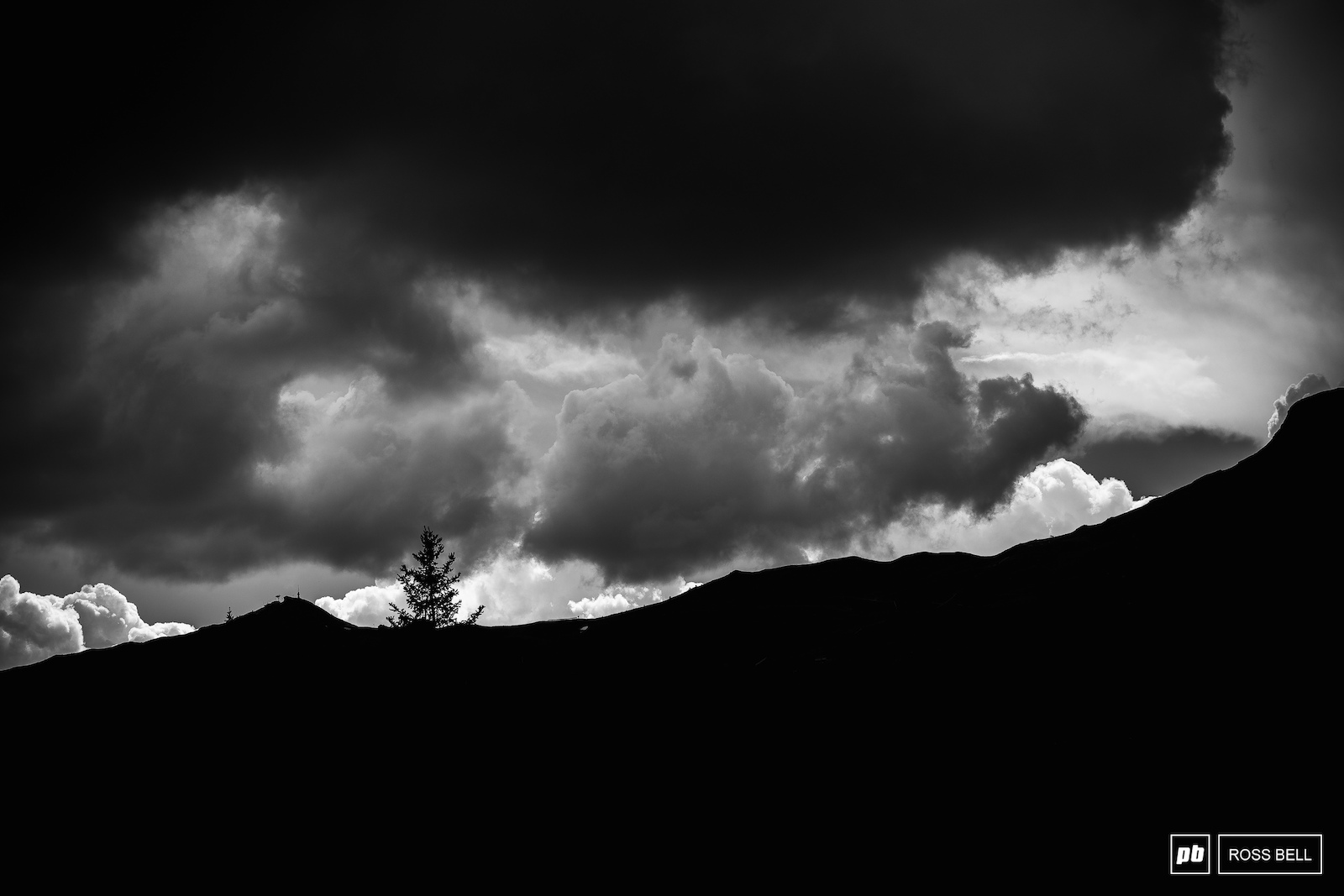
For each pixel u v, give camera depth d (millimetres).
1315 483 101250
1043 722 83750
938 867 69688
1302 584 87062
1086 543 121125
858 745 91688
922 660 103062
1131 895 60062
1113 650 90938
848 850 75875
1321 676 73875
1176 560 102750
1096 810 69312
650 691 122938
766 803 87250
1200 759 70250
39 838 95875
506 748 109188
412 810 96500
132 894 84812
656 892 77062
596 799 95312
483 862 86000
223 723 119812
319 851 90000
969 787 78500
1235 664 80375
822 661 115312
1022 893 63812
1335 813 60438
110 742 118000
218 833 94500
